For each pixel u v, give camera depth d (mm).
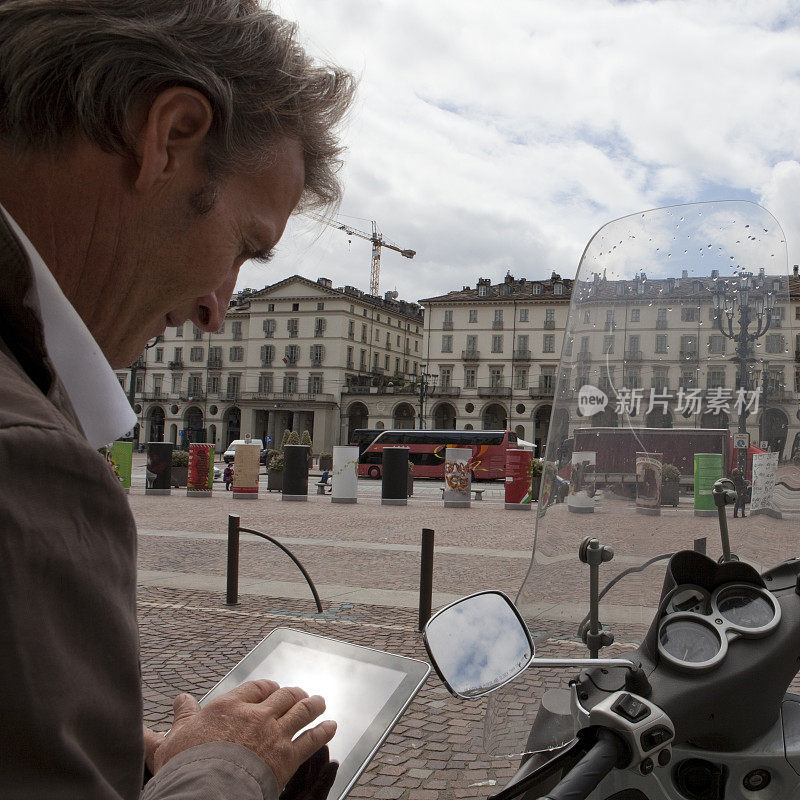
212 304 922
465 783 3270
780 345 1668
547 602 1645
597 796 1301
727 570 1442
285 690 942
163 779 810
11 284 608
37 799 498
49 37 677
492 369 71562
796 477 1646
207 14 775
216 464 43219
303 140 928
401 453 20281
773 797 1369
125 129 723
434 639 1271
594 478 1698
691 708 1300
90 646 540
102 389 766
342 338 76562
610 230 1831
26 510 500
